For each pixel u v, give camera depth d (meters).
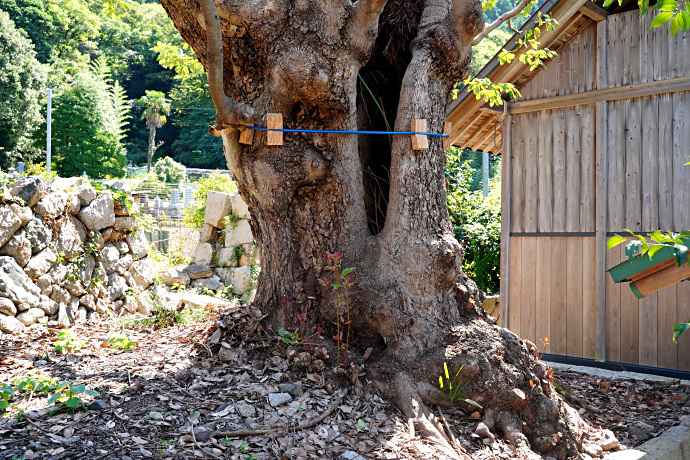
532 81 7.48
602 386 5.58
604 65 6.89
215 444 3.06
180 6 4.19
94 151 44.81
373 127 5.22
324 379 3.94
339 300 4.26
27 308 5.50
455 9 4.45
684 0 2.25
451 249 4.28
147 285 7.91
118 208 7.51
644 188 6.60
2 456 2.73
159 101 54.72
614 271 3.53
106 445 2.93
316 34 4.04
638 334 6.58
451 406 3.85
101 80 48.25
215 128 4.12
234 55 4.26
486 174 20.33
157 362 4.21
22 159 41.31
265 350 4.28
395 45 5.09
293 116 4.28
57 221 6.17
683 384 5.83
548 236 7.32
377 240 4.41
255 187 4.38
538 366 4.16
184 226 12.03
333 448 3.22
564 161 7.23
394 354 4.08
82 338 5.05
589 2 6.66
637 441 4.19
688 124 6.33
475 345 4.00
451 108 7.43
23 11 52.59
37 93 41.91
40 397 3.52
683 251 2.39
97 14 66.75
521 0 5.44
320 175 4.32
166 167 40.03
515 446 3.62
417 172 4.39
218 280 10.34
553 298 7.25
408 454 3.26
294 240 4.49
